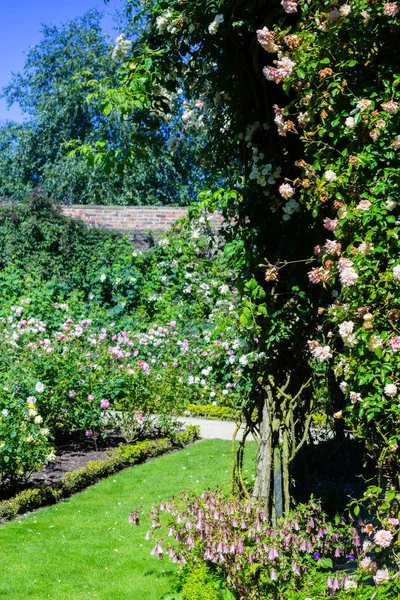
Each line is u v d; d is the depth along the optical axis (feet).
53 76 73.15
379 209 9.77
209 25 12.20
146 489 20.21
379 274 9.65
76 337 27.89
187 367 32.83
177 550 12.32
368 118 10.16
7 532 16.56
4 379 22.16
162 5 12.84
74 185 67.31
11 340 26.14
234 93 13.33
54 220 41.88
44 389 23.13
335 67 10.71
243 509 12.07
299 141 12.63
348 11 10.17
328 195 10.64
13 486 19.86
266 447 13.09
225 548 10.75
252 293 12.40
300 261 12.44
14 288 39.68
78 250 42.01
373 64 10.52
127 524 17.08
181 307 36.76
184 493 12.98
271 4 12.00
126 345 31.35
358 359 9.92
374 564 10.06
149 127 13.78
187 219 16.44
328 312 10.59
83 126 69.41
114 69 67.87
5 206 42.14
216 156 14.55
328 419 19.45
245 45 12.75
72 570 14.08
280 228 12.83
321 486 17.79
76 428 26.66
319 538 12.09
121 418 26.68
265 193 12.80
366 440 10.25
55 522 17.37
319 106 10.64
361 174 10.24
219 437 27.53
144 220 43.75
